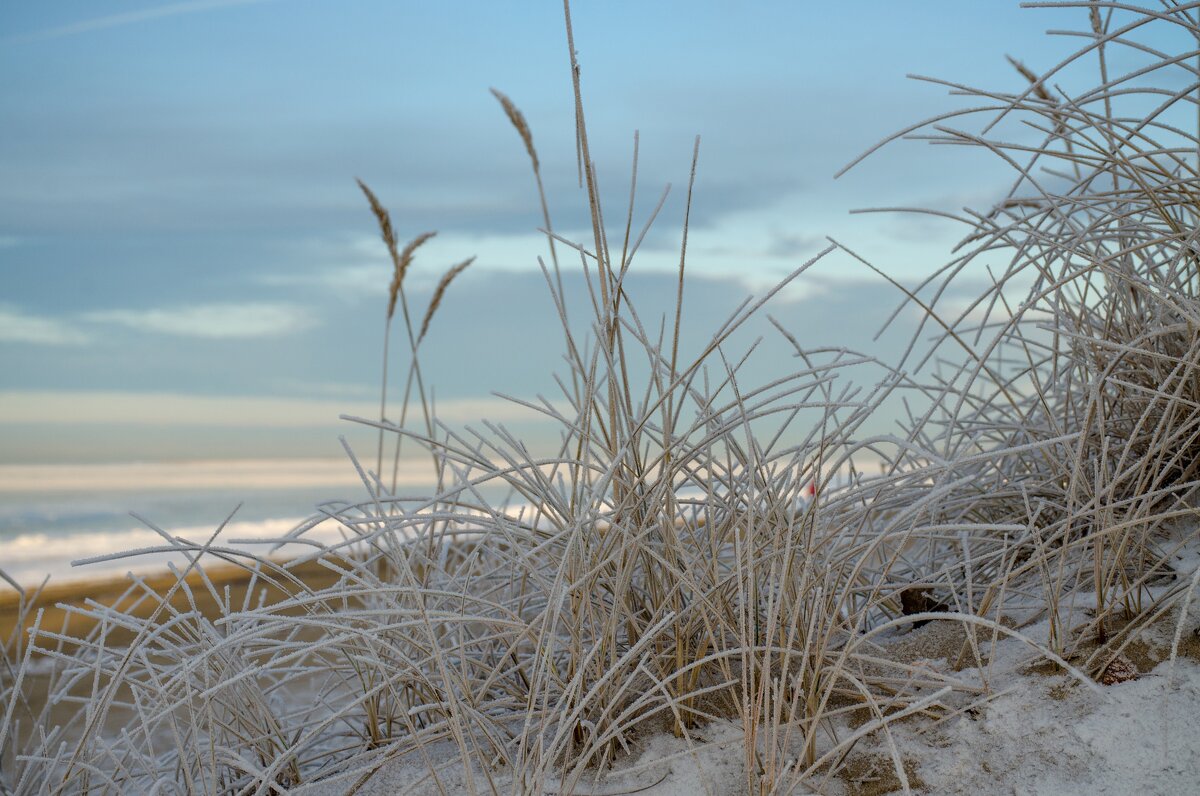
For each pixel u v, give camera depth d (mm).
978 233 2299
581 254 2139
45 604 5582
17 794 2221
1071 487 2045
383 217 4102
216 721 2178
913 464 2674
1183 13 2111
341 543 2133
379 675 2326
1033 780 1707
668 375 2201
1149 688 1804
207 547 2146
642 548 2029
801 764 1817
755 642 2068
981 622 1688
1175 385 2301
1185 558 2123
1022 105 2219
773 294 1969
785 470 2148
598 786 1880
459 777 1996
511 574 2414
